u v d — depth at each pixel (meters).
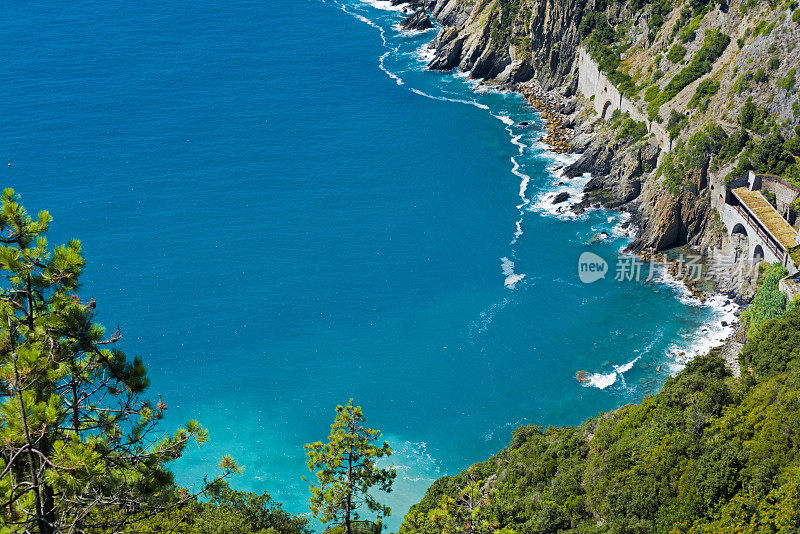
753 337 94.31
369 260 141.88
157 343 122.94
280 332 126.06
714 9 151.88
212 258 141.50
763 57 132.12
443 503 56.78
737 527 60.50
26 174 162.75
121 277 135.62
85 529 29.12
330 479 57.00
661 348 119.06
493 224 150.75
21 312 30.86
